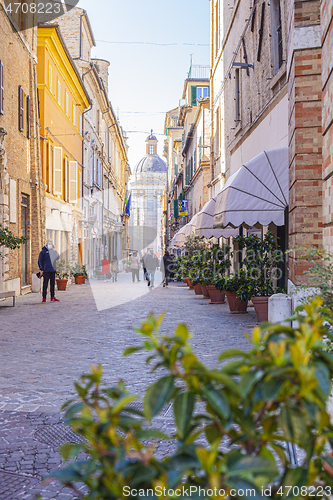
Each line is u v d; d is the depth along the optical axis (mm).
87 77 33688
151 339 1396
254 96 14789
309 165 7137
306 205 7152
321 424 1339
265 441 1437
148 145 117500
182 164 47781
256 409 1396
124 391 1491
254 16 14320
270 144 12523
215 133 25172
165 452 3658
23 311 12758
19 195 17938
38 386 5512
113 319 11133
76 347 7785
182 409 1300
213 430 1413
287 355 1365
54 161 23781
